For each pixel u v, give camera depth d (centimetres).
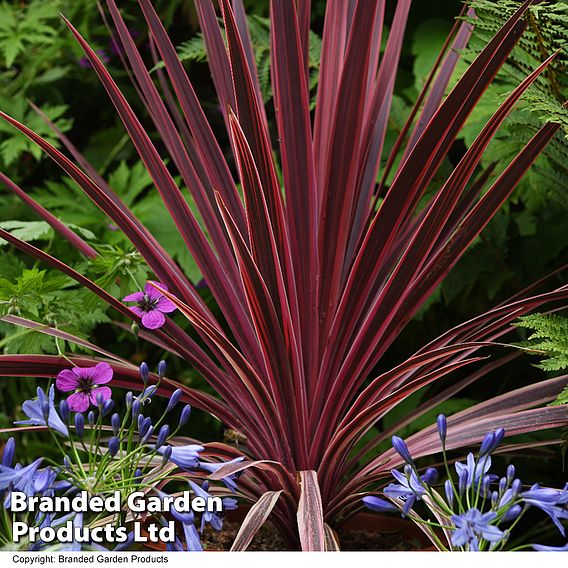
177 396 92
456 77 150
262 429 104
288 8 100
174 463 93
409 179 94
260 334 91
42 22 230
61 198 187
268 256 94
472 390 167
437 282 104
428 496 83
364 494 98
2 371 99
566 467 143
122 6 225
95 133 222
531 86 123
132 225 105
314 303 102
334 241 104
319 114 112
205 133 111
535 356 140
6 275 141
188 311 90
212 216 111
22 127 97
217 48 114
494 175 146
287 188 103
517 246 151
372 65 116
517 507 77
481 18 119
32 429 96
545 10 105
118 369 103
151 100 116
